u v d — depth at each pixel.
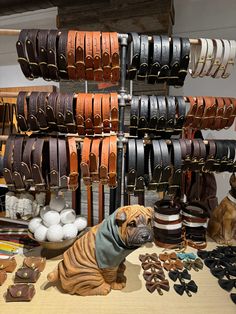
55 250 1.33
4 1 1.97
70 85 1.98
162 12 1.73
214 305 0.94
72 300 0.96
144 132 1.20
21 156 1.11
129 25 1.82
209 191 1.67
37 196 1.80
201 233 1.39
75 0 1.88
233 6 1.88
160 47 1.09
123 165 1.25
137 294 1.00
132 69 1.14
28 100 1.12
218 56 1.18
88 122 1.09
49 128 1.15
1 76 2.70
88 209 1.76
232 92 1.98
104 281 1.00
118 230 0.92
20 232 1.60
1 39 2.51
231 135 2.03
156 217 1.36
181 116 1.17
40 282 1.06
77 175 1.13
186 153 1.20
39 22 2.30
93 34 1.07
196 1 1.95
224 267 1.17
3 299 0.96
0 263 1.16
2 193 2.21
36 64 1.09
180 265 1.17
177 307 0.93
